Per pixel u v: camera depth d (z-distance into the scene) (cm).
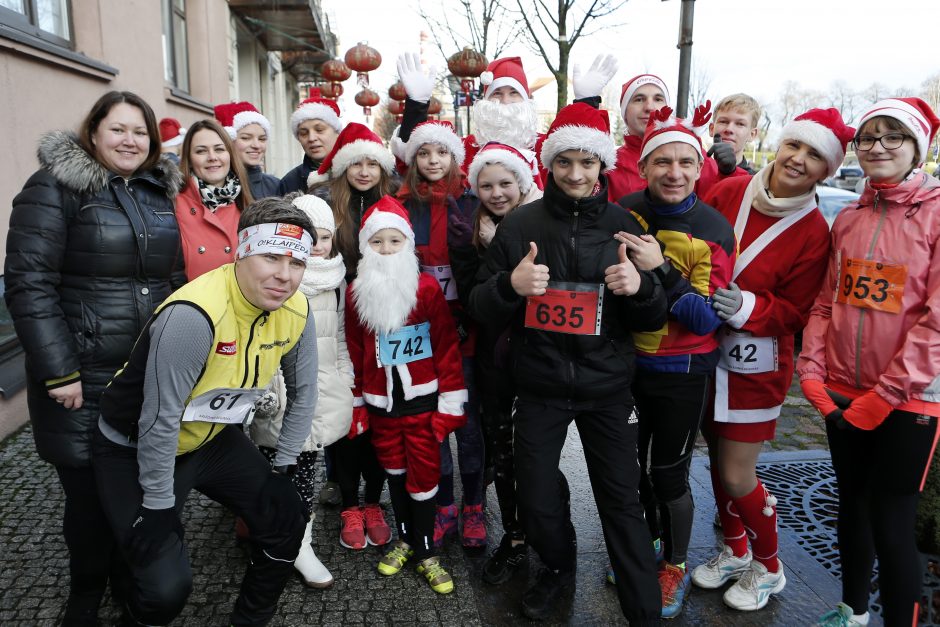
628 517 233
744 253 251
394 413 276
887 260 214
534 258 229
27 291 207
